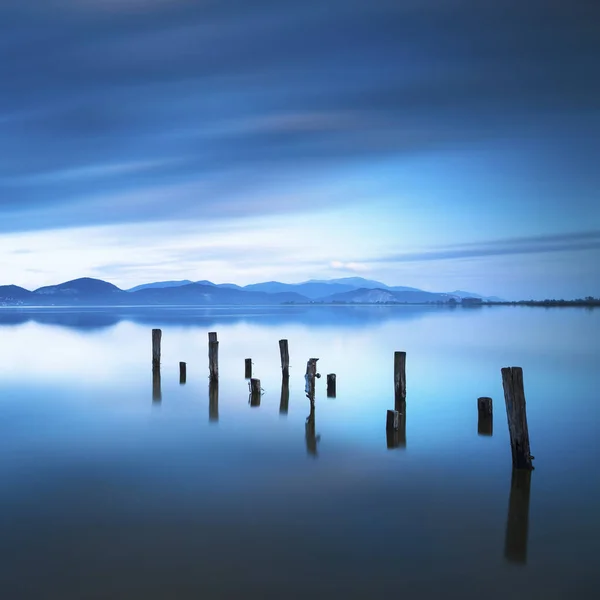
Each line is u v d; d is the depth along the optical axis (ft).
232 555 33.53
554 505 41.29
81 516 38.75
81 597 29.25
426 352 142.10
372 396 82.23
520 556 33.81
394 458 52.39
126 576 31.19
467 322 302.45
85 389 88.33
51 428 63.26
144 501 41.42
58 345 163.73
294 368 112.06
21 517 38.58
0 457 52.13
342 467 49.70
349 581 30.96
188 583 30.58
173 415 69.67
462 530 37.14
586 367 112.57
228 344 166.30
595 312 472.03
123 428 63.31
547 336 193.36
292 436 60.03
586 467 49.85
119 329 245.65
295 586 30.42
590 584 31.01
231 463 50.65
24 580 30.73
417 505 41.11
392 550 34.37
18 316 428.56
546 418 68.54
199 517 38.75
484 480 46.55
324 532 36.60
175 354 138.51
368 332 222.07
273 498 42.22
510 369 49.01
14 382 95.66
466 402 77.97
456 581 31.12
